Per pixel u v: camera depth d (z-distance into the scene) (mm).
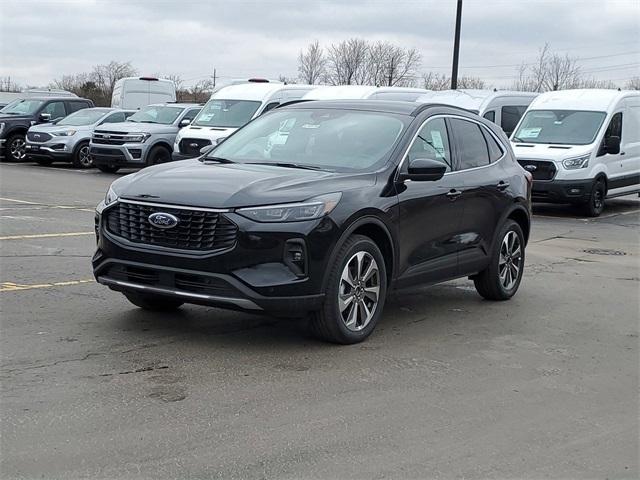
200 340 6090
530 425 4738
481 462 4176
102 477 3785
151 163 21156
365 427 4559
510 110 20312
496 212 7844
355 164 6535
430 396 5148
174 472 3865
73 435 4230
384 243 6410
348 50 49562
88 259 9078
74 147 22891
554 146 16750
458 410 4922
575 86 48438
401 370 5648
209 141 18859
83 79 65062
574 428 4730
